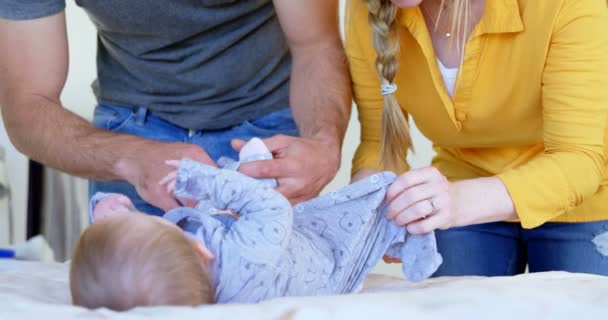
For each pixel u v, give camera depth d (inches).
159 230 37.7
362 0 61.6
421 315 33.7
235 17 67.3
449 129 63.4
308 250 46.6
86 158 62.2
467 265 68.7
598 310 35.5
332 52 70.3
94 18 68.9
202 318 32.5
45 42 66.4
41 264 56.7
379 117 66.4
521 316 34.4
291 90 70.5
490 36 57.1
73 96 120.2
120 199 48.3
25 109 66.4
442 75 60.7
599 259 64.3
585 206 63.8
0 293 40.0
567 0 53.5
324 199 49.5
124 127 71.5
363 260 49.4
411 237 49.6
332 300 35.8
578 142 54.9
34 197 108.1
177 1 65.1
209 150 71.1
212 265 41.1
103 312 34.2
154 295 36.0
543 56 55.0
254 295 42.1
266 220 41.6
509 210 52.9
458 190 52.5
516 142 63.3
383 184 48.9
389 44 58.4
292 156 58.1
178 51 68.2
